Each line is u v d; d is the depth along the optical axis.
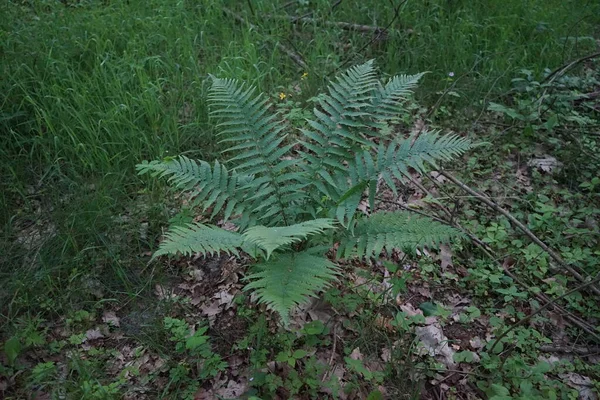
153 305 3.20
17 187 3.84
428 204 3.94
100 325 3.10
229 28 5.33
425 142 3.02
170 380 2.82
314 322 2.96
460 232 2.78
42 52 4.50
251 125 3.24
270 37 5.21
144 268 3.39
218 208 3.04
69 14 5.07
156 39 4.95
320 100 3.29
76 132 4.07
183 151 4.16
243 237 2.82
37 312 3.14
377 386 2.77
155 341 2.98
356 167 3.06
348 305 3.04
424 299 3.31
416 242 2.69
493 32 5.51
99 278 3.33
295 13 5.89
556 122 4.33
